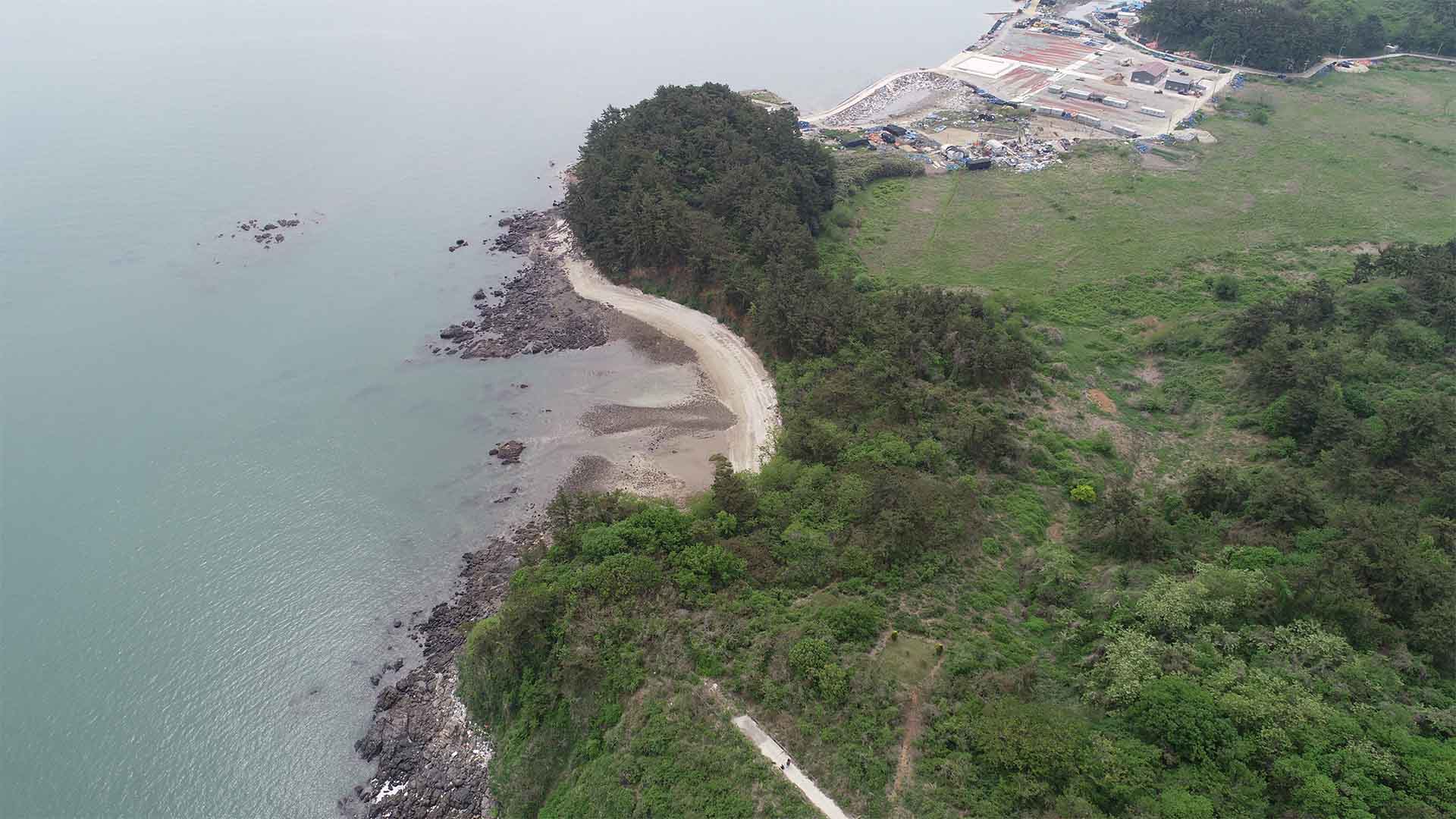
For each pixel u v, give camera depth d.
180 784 79.44
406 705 84.75
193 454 114.38
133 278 149.25
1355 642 69.56
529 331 139.62
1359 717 60.84
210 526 104.50
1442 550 77.06
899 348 116.69
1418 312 114.31
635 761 67.50
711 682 71.94
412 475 112.31
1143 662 67.00
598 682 74.06
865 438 103.25
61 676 87.69
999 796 59.97
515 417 121.94
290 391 125.69
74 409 121.19
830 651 71.31
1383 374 104.69
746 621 76.94
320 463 113.75
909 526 84.38
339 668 89.06
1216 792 56.88
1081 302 135.88
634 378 128.88
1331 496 87.94
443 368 131.38
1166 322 129.00
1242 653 68.81
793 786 63.53
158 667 88.81
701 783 64.75
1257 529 84.88
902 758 64.12
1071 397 112.81
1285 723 60.28
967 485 93.00
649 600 79.38
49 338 134.50
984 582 81.56
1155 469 100.19
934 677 70.00
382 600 96.38
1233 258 145.25
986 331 119.88
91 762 80.75
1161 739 61.16
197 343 135.00
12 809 77.31
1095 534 87.62
